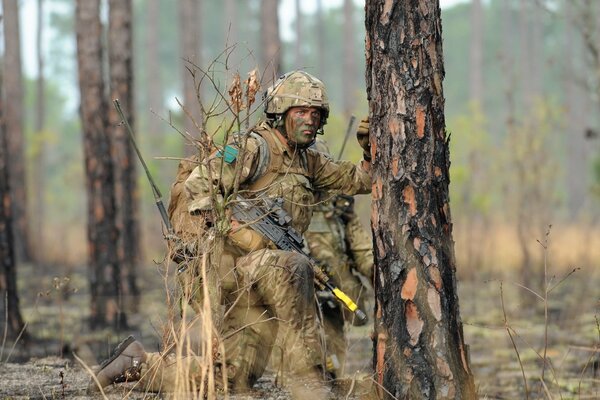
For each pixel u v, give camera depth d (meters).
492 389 10.21
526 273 19.03
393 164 6.69
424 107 6.66
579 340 13.31
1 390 8.36
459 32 77.12
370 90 6.83
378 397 6.78
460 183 23.44
